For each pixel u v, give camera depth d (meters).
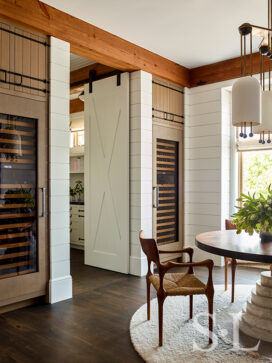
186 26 3.69
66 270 3.49
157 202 4.54
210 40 4.07
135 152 4.39
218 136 4.86
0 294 3.00
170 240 4.89
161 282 2.44
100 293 3.65
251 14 3.42
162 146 4.74
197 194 5.07
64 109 3.47
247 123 2.48
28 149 3.22
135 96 4.39
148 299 2.88
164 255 4.78
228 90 4.94
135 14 3.43
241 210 2.74
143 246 2.70
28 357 2.31
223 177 4.87
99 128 4.73
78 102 7.15
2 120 3.02
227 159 4.96
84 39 3.58
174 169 4.96
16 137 3.13
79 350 2.41
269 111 2.64
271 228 2.51
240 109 2.30
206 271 4.58
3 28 3.00
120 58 3.98
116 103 4.52
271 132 2.70
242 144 4.91
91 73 4.86
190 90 5.17
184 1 3.17
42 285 3.31
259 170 4.84
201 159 5.04
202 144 5.03
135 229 4.40
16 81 3.10
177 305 3.25
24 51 3.16
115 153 4.54
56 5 3.26
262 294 2.65
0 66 2.98
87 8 3.31
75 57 4.64
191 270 2.88
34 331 2.71
